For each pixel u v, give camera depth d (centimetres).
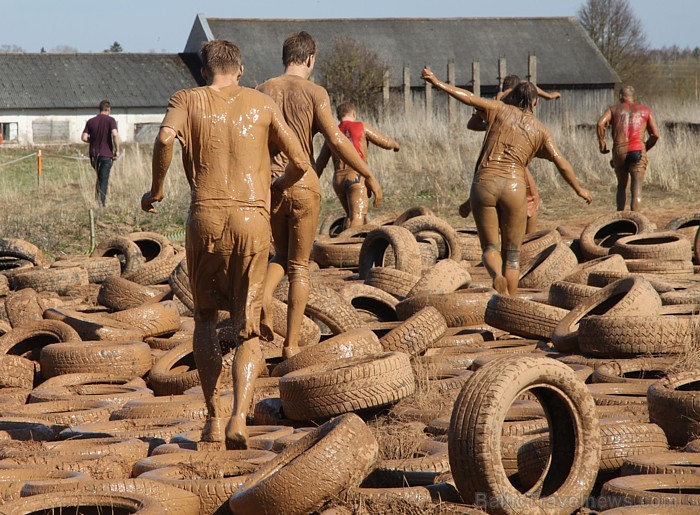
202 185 1149
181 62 11412
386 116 6869
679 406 1159
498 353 1667
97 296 2331
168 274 2534
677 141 4956
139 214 3875
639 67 12681
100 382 1683
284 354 1530
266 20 11731
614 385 1384
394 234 2372
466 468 924
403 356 1311
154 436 1276
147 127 10738
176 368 1745
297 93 1484
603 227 2877
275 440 1166
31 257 2773
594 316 1577
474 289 1988
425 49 11569
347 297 1973
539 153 2042
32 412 1483
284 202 1442
